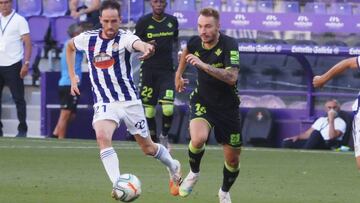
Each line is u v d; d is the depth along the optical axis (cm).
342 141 4872
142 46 2395
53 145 4353
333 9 5591
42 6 5978
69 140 4716
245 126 5228
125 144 4594
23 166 3469
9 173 3241
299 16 5562
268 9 5684
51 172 3288
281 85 5362
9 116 5644
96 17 5141
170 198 2677
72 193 2730
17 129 5159
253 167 3638
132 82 2466
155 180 3125
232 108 2447
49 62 5794
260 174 3394
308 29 5562
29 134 5556
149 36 4253
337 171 3556
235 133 2466
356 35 5512
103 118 2402
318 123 4925
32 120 5606
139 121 2477
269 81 5388
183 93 5253
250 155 4166
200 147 2455
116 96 2433
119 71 2439
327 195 2844
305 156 4184
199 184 3038
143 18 4266
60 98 5053
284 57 5378
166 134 4275
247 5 5703
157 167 3538
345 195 2852
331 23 5544
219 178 3222
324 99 5306
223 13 5597
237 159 2503
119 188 2261
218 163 3744
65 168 3422
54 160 3697
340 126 4859
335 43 5441
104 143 2355
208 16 2412
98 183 2989
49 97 5378
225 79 2364
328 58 5262
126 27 5519
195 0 5688
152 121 4366
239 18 5588
